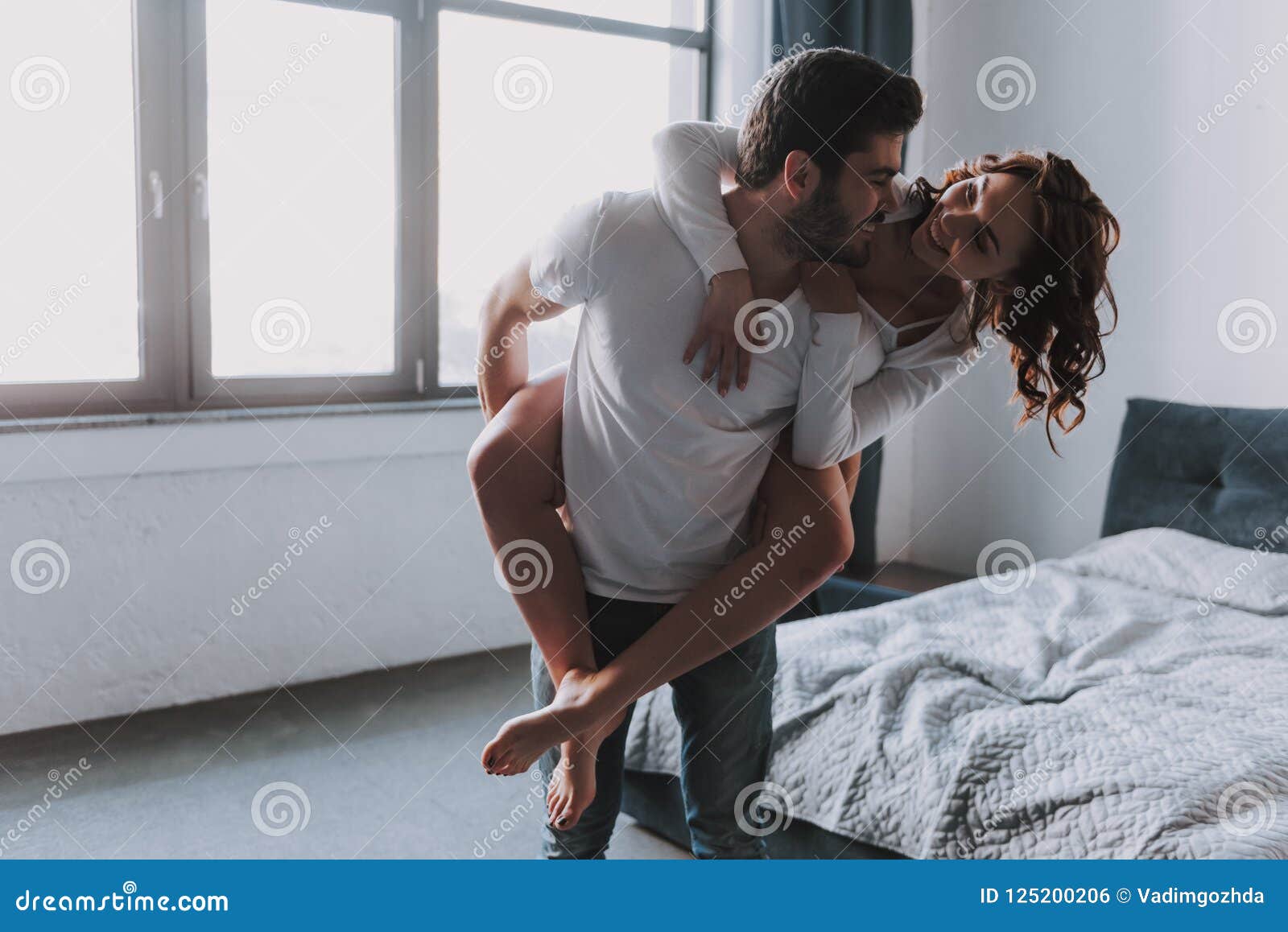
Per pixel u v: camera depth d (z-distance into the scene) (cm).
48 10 259
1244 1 298
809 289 123
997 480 361
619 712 138
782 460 134
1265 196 297
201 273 286
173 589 282
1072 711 189
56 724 268
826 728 201
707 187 122
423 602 326
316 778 244
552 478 137
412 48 312
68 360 271
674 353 122
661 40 348
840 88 114
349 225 310
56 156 264
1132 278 327
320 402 309
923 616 253
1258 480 286
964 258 124
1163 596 262
